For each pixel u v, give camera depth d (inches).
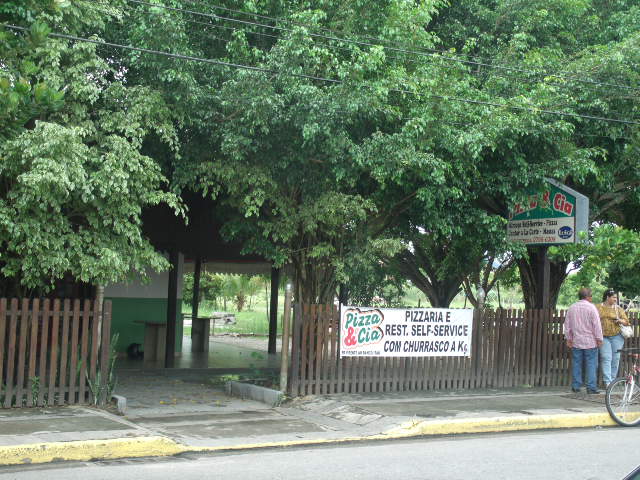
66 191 372.5
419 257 891.4
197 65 473.1
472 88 558.3
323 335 488.1
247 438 366.3
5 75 381.7
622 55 550.9
